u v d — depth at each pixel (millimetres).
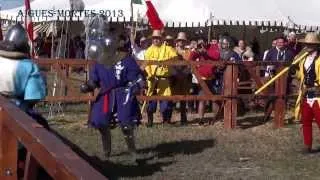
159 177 7902
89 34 11898
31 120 3656
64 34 20688
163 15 20047
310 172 8500
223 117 12906
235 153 9625
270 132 11578
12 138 4082
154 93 12250
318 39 9227
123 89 8219
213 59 13695
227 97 11781
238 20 19625
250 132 11562
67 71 11680
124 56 8211
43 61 11383
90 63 11391
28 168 3473
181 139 10641
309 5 20281
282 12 19875
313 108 9312
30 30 13422
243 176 8164
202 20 19703
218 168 8602
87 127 11539
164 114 12500
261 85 11844
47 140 3107
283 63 11789
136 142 10242
